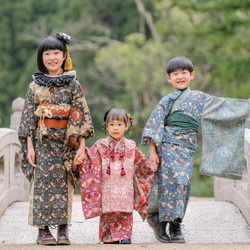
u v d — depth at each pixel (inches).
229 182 500.1
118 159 354.9
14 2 2223.2
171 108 370.9
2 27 2176.4
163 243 355.3
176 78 374.0
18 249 309.0
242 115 369.4
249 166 419.2
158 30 1450.5
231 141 373.7
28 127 348.8
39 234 347.6
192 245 334.6
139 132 1322.6
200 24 1320.1
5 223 442.6
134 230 410.6
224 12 1184.2
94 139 1477.6
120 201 345.4
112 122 358.0
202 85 1486.2
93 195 347.3
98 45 1914.4
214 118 372.2
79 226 422.6
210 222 431.2
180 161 360.5
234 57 1219.2
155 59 1524.4
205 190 1072.2
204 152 376.5
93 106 1835.6
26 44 2198.6
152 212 369.7
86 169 349.7
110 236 355.3
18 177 552.7
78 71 1876.2
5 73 2106.3
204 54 1321.4
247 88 1141.7
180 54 1355.8
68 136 347.3
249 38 1176.8
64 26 1977.1
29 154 347.3
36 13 2250.2
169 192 358.3
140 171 359.6
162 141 366.9
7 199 495.5
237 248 317.7
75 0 2022.6
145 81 1577.3
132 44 1582.2
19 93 1972.2
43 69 364.8
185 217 447.5
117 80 1911.9
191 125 366.6
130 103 1877.5
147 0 1905.8
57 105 347.3
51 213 341.4
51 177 344.8
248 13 1187.3
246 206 430.6
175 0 1282.0
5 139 492.4
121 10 1988.2
